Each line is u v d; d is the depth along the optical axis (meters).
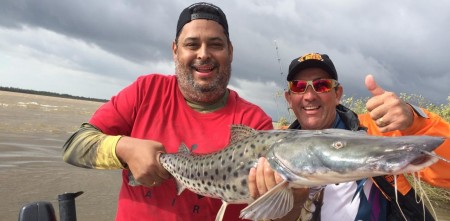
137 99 0.77
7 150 2.42
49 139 3.13
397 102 0.62
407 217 0.83
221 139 0.74
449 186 0.78
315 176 0.54
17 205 1.47
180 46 0.75
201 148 0.73
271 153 0.60
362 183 0.85
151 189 0.71
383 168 0.47
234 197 0.66
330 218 0.84
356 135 0.55
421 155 0.45
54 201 1.57
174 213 0.70
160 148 0.67
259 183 0.59
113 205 1.64
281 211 0.56
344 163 0.51
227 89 0.81
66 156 0.70
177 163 0.69
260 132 0.66
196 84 0.74
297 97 0.93
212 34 0.73
